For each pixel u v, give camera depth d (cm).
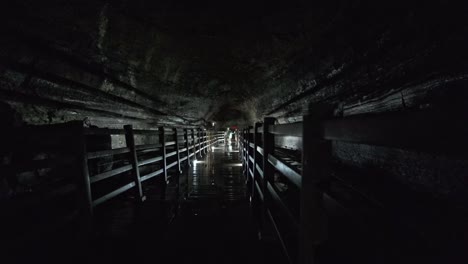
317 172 168
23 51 275
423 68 206
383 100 286
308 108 172
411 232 100
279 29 400
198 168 874
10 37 254
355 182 236
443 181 184
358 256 142
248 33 446
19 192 270
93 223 304
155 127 849
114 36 381
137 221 369
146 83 596
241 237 328
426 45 193
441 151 71
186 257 282
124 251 290
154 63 538
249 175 618
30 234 211
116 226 352
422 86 215
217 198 492
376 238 115
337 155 421
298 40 405
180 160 797
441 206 160
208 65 672
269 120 361
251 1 344
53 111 370
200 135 1235
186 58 587
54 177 335
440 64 186
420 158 210
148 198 488
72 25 308
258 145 479
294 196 330
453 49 170
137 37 415
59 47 321
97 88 445
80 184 285
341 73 360
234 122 2286
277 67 556
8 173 202
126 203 445
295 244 245
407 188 215
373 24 252
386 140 92
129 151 436
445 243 86
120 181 482
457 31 162
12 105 289
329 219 160
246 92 1002
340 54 340
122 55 438
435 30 180
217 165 953
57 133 259
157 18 382
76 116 434
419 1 184
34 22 269
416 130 78
